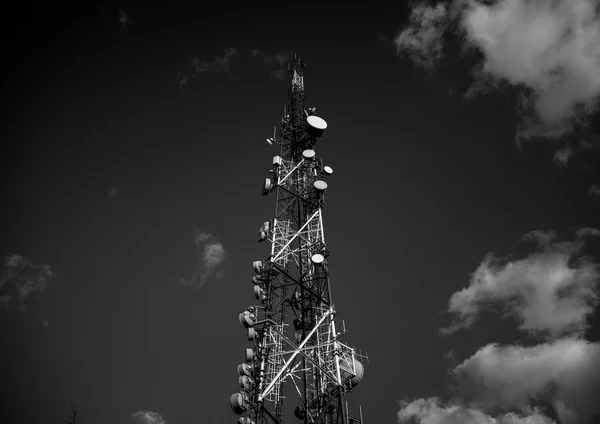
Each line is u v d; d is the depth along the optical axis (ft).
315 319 95.25
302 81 142.72
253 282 101.04
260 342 92.58
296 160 124.47
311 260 101.96
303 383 89.86
